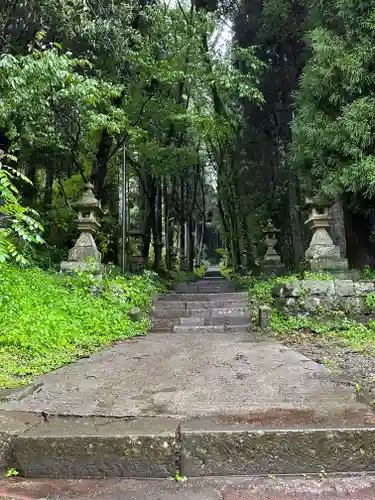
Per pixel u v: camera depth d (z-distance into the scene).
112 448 2.11
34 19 8.07
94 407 2.61
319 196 7.41
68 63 6.60
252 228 15.49
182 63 11.23
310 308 6.39
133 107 10.46
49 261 8.56
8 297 4.84
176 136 14.00
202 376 3.48
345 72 6.82
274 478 2.05
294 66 12.17
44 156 10.66
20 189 9.75
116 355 4.54
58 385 3.20
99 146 10.16
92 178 10.27
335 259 7.18
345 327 5.98
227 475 2.09
